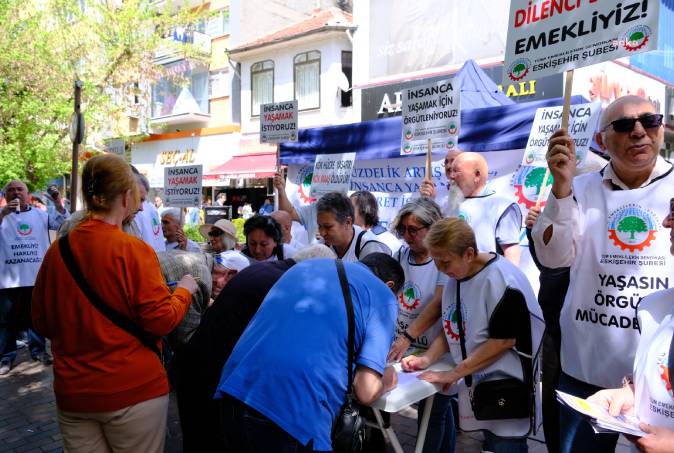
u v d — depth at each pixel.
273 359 1.91
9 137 12.61
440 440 2.88
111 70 15.27
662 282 1.96
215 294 3.19
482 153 5.55
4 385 5.00
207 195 19.67
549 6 2.59
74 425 2.23
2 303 5.32
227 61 19.98
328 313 1.96
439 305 2.82
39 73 12.78
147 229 4.62
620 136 2.01
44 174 13.14
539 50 2.64
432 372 2.47
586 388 2.18
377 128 6.41
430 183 4.71
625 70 11.88
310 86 17.11
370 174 6.73
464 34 12.00
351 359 1.96
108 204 2.25
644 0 2.22
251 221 3.60
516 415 2.40
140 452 2.26
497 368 2.42
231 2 19.83
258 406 1.88
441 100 4.74
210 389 2.46
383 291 2.07
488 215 3.54
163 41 16.61
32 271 5.43
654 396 1.70
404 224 2.95
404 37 13.23
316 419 1.86
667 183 1.98
